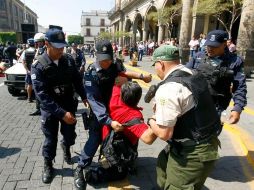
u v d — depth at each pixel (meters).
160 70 2.05
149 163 3.70
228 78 2.87
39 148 4.23
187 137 1.93
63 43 2.83
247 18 12.95
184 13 18.27
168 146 2.38
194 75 1.96
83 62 8.18
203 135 1.92
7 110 6.57
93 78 2.77
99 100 2.80
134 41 36.91
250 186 3.17
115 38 48.34
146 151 4.08
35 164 3.68
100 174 3.14
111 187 3.11
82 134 4.84
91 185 3.14
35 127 5.28
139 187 3.12
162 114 1.84
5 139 4.61
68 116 2.97
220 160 3.82
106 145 2.81
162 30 25.03
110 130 2.83
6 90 9.36
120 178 3.24
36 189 3.06
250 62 12.86
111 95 2.83
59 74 3.01
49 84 3.01
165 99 1.83
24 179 3.28
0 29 61.22
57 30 2.86
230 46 11.62
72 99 3.30
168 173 2.12
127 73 2.99
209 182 3.24
